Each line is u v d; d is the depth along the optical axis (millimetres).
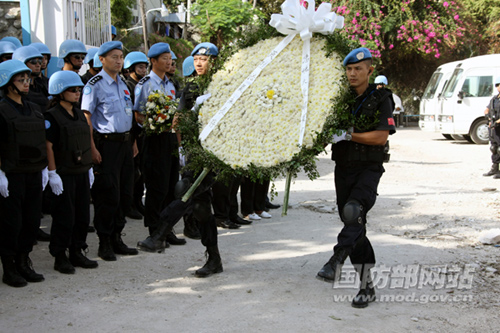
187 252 5789
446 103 18766
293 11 4359
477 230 6789
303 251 5789
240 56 4723
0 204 4566
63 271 4988
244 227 6980
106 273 5012
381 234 6523
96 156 5262
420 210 7996
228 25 16844
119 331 3680
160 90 5816
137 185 7520
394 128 4133
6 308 4098
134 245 6043
